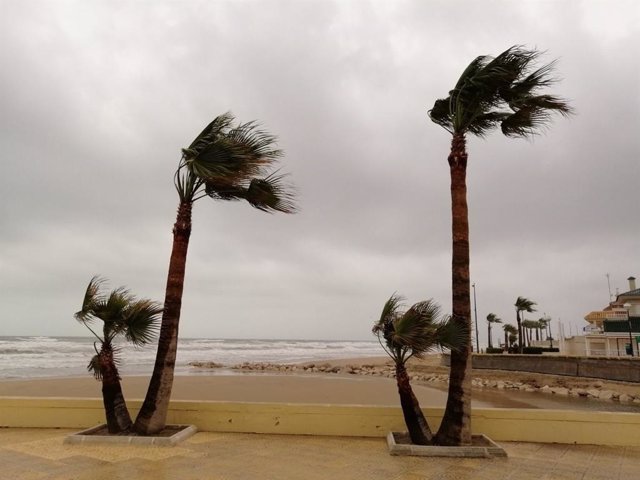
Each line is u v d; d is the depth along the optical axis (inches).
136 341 312.7
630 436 305.0
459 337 285.4
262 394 928.9
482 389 1168.2
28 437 302.8
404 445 276.5
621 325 1590.8
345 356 2952.8
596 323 2064.5
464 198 310.7
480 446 280.1
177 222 325.7
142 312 310.7
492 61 305.0
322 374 1563.7
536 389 1148.5
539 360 1369.3
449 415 286.2
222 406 334.0
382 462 256.7
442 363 1877.5
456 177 314.2
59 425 332.5
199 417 332.8
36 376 1187.9
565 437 310.3
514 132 336.2
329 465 248.7
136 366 1619.1
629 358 1133.7
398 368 295.9
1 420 335.0
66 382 1002.1
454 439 280.7
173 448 278.4
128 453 265.0
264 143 331.9
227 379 1208.8
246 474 229.5
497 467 249.6
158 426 300.4
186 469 235.5
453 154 317.7
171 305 314.5
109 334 308.0
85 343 3319.4
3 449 271.3
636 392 1016.9
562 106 309.4
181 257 322.0
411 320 284.2
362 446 294.4
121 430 298.8
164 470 232.8
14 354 2068.2
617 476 235.3
